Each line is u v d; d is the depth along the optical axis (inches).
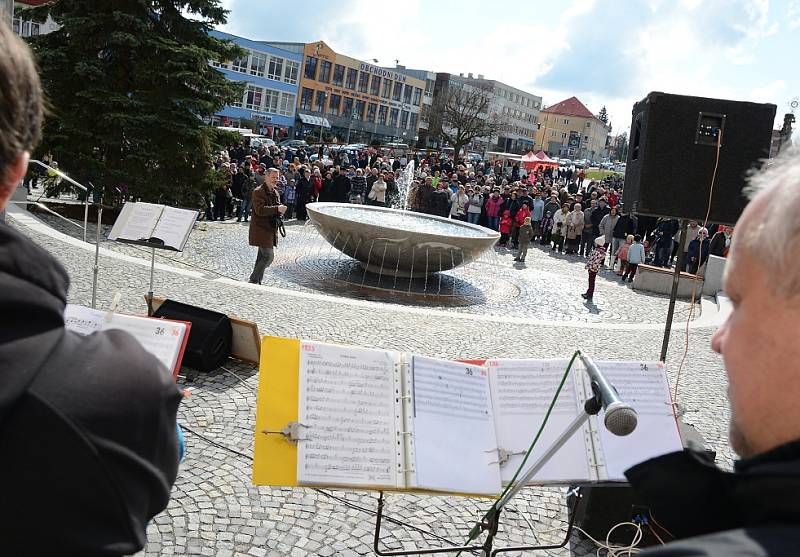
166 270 406.0
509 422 120.0
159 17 622.5
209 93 629.3
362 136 3201.3
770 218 33.7
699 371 338.3
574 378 124.3
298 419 108.5
